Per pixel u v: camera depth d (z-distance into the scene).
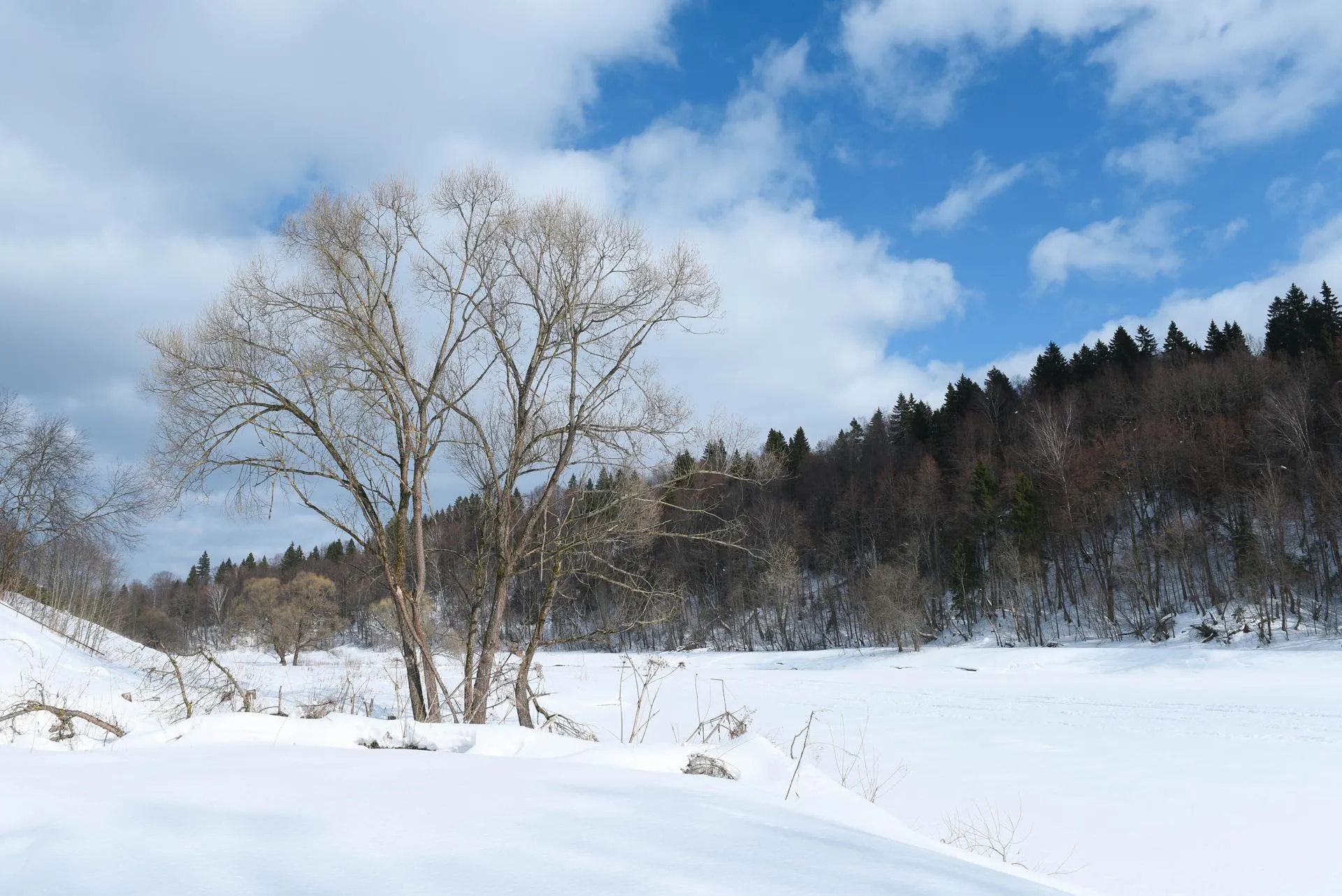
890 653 52.38
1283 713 21.38
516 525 14.88
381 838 3.41
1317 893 8.57
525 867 3.11
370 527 14.12
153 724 12.43
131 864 3.01
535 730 7.14
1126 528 60.41
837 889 3.13
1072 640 52.28
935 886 3.33
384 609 19.84
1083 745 17.81
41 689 11.46
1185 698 25.61
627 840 3.62
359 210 14.32
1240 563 47.66
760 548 59.44
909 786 13.66
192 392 13.46
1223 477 55.06
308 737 6.72
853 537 74.88
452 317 14.95
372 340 14.20
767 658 55.06
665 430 15.15
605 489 14.87
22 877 2.87
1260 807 11.98
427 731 6.93
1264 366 63.84
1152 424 61.59
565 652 58.00
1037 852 9.97
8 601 26.59
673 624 60.84
